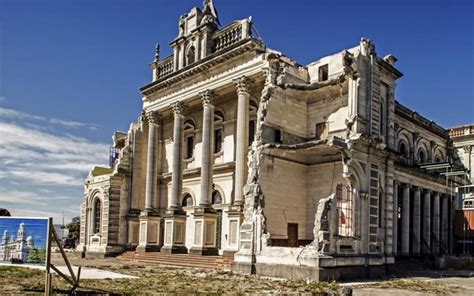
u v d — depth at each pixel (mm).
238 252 28312
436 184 41219
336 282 24344
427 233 39281
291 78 32094
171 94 42781
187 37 42125
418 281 25688
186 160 44344
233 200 38062
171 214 39875
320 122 31812
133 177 45781
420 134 44719
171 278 24359
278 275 25766
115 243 44219
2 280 19500
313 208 31188
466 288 23203
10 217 16078
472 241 42969
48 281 15078
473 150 52844
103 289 18422
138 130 46844
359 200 28094
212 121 38500
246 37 35531
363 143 28422
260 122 29672
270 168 29531
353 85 29391
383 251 29797
